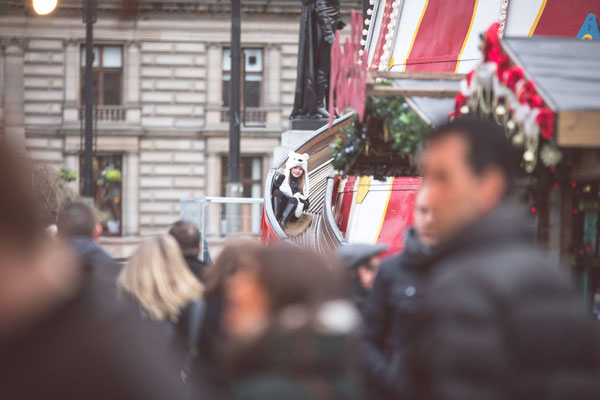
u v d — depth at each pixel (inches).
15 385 78.6
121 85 1942.7
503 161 120.6
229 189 1186.6
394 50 613.9
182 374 278.8
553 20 512.1
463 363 97.8
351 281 250.7
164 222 1924.2
